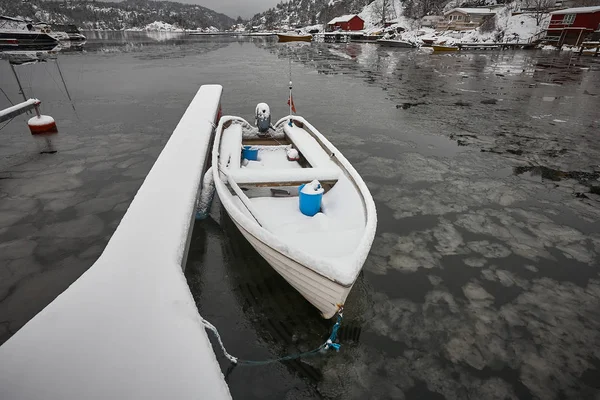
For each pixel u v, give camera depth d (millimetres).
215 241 4371
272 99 12672
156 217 3754
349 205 3883
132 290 2711
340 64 23031
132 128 8844
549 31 34562
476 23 43938
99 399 1911
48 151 7219
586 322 3135
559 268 3844
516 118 10156
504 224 4711
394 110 11141
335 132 8844
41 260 3861
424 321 3150
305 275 2818
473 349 2879
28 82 15250
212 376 2076
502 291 3506
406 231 4539
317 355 2842
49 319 2416
